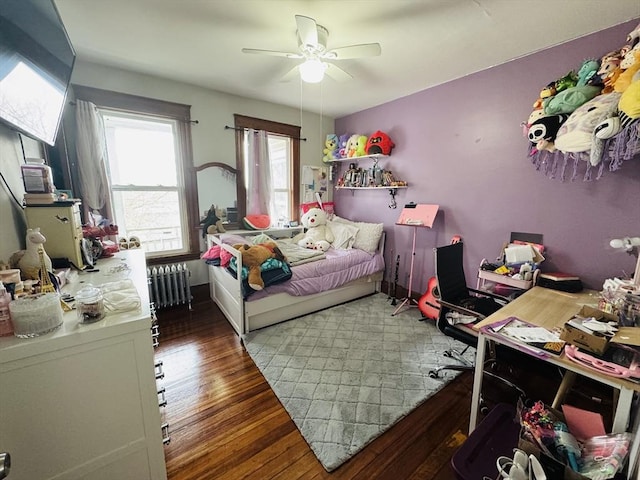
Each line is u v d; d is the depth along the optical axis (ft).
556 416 3.66
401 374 6.55
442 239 9.89
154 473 3.62
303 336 8.15
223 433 4.96
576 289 6.29
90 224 7.58
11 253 4.26
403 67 8.16
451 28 6.22
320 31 6.22
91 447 3.17
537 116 6.39
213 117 10.53
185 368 6.73
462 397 5.93
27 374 2.74
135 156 9.62
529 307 5.35
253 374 6.57
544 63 7.02
